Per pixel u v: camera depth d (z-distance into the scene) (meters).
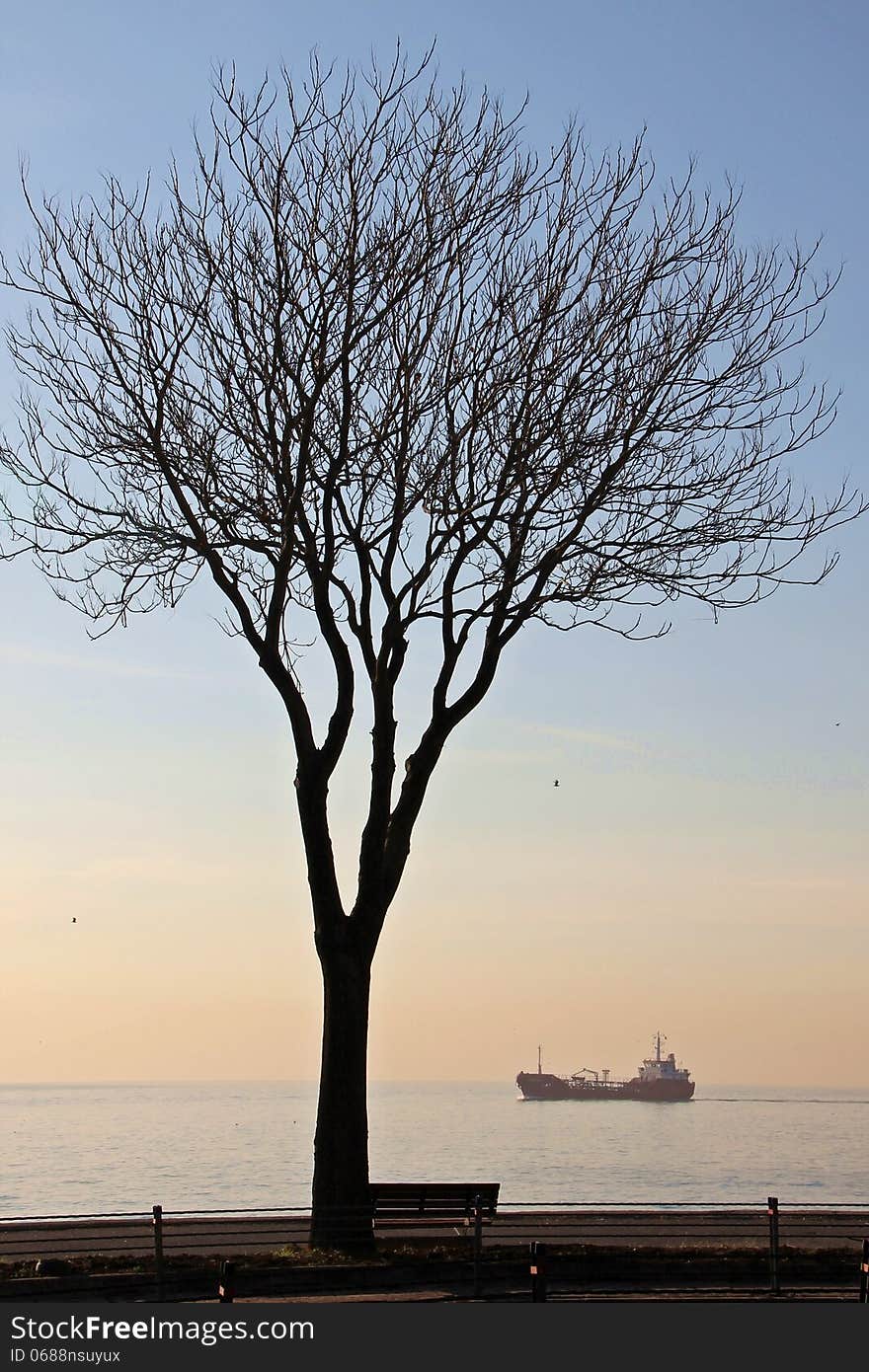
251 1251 19.84
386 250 21.12
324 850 20.92
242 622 21.38
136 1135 128.75
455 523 21.50
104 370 21.55
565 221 21.94
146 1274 17.23
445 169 21.50
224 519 21.47
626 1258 18.12
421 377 21.39
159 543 21.53
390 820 21.55
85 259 21.56
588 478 21.66
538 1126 144.25
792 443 22.34
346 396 20.94
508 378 21.52
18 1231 22.31
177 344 21.45
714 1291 17.38
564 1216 23.23
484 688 21.94
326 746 21.11
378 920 20.88
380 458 21.28
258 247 21.22
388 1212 22.11
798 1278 18.14
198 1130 142.88
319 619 21.27
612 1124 151.12
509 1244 19.89
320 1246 18.91
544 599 21.80
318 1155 19.83
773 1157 86.94
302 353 20.89
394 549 21.75
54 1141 115.12
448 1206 22.50
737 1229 21.53
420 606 22.05
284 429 20.69
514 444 21.30
